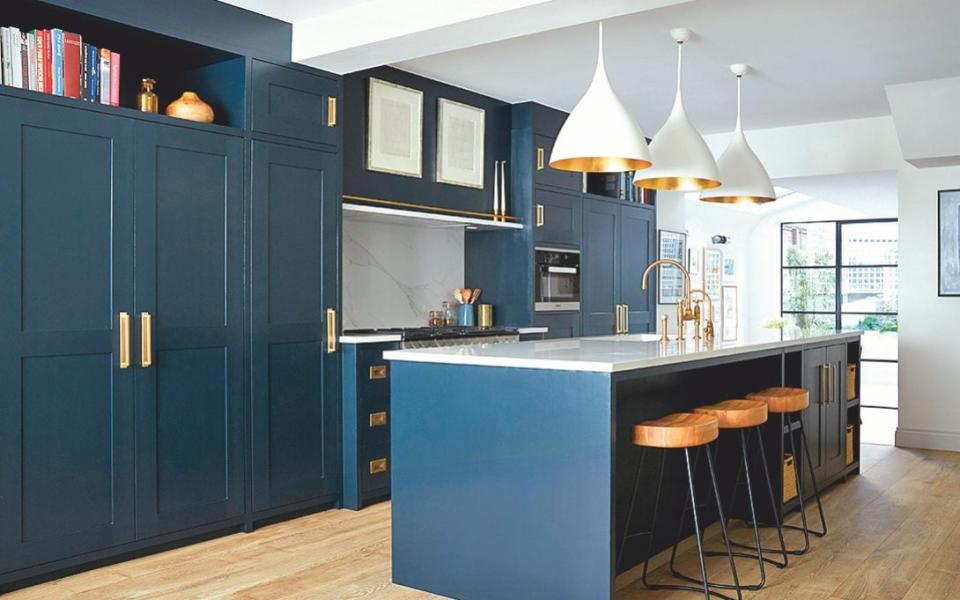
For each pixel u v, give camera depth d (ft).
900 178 21.72
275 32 13.97
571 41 15.37
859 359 18.79
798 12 13.83
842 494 16.37
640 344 12.79
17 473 10.77
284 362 14.10
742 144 15.97
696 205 29.55
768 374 13.78
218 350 13.09
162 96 14.34
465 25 12.23
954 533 13.55
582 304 21.48
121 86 13.66
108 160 11.69
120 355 11.78
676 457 12.70
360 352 14.98
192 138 12.73
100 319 11.60
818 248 32.73
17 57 10.91
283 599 10.47
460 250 20.59
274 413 13.92
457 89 18.83
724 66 17.07
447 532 10.61
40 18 11.64
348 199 16.14
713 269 31.04
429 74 17.75
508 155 20.33
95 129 11.55
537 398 9.86
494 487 10.20
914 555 12.36
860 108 20.98
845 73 17.65
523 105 20.21
